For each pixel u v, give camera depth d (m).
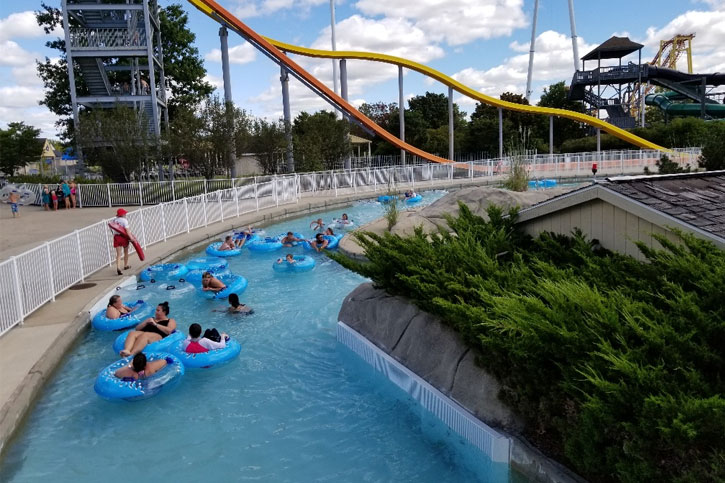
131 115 31.19
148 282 13.24
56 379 8.42
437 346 7.22
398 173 36.56
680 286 5.00
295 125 49.06
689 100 69.00
